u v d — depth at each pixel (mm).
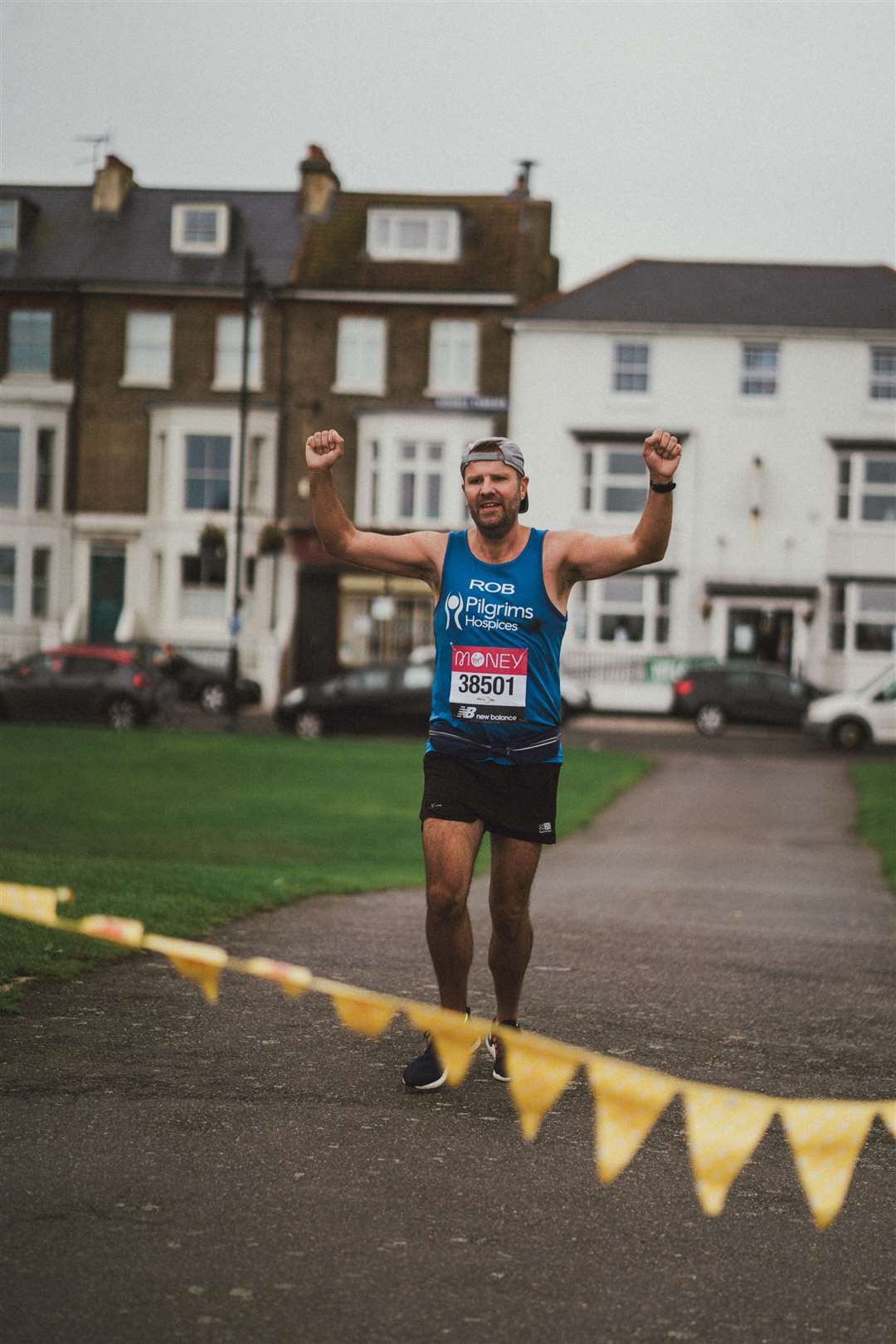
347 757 36375
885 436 56969
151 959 10391
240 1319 4602
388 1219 5523
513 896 7418
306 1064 7758
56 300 59844
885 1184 6270
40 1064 7500
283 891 14477
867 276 59656
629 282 59594
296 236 60844
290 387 59281
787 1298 4953
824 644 57188
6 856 14828
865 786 33969
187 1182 5820
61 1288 4762
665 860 21953
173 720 46031
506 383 58500
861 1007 10062
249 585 58875
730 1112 4316
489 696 7211
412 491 58406
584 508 58062
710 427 57562
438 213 59188
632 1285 5016
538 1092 4418
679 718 53188
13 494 59031
